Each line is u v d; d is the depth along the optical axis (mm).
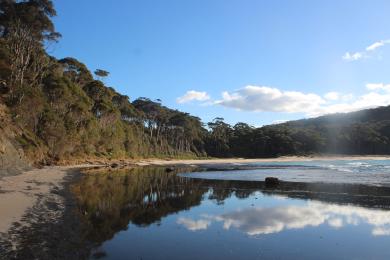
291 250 11484
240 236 13180
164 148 139625
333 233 13625
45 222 14734
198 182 35344
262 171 53719
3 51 53781
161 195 24984
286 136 157250
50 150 59344
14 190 23156
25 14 57719
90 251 11258
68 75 89750
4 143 36094
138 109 140250
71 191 25469
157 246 11906
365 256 10938
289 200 22203
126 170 55594
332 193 25266
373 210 18281
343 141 159000
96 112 90375
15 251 10742
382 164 79062
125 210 18641
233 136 170625
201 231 13984
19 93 50875
